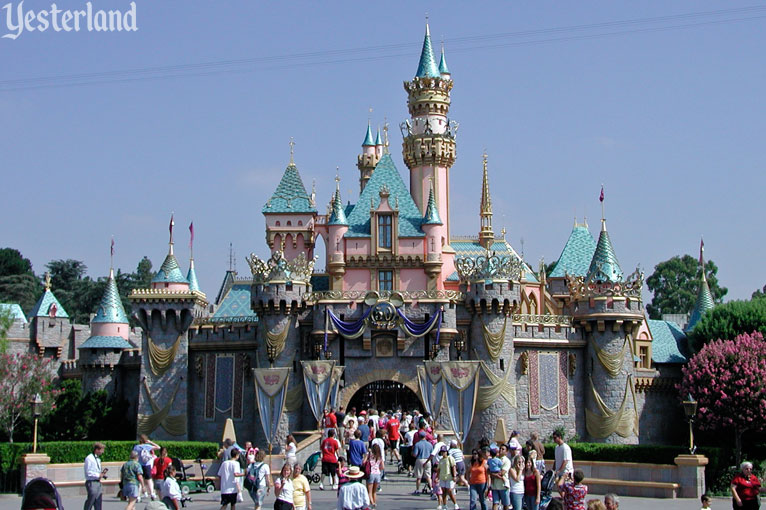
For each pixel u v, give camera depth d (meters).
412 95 105.75
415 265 92.19
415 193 104.06
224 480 40.59
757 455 85.38
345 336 82.81
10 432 88.94
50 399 90.75
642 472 60.56
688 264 173.88
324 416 71.25
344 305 83.62
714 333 91.44
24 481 58.22
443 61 108.88
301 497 37.38
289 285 83.88
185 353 89.19
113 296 99.31
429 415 79.88
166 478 40.91
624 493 60.53
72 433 91.19
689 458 58.59
